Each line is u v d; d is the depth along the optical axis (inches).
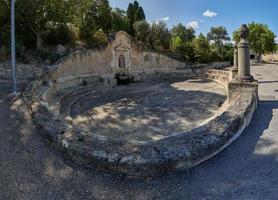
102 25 1502.2
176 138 229.0
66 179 206.4
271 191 180.7
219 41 2458.2
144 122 506.0
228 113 290.5
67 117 537.3
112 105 669.3
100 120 526.0
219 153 236.4
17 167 230.2
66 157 234.1
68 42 1179.3
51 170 219.8
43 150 252.5
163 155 203.2
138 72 1216.2
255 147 247.8
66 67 863.7
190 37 2175.2
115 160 202.7
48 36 1138.7
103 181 199.6
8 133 304.8
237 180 195.2
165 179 198.1
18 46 919.0
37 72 855.1
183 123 491.2
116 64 1129.4
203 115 543.2
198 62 1720.0
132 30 1754.4
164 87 985.5
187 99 722.2
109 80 1051.3
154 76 1280.8
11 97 464.1
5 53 856.3
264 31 2470.5
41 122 292.2
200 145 218.7
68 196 188.2
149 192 185.8
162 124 489.7
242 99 345.4
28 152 253.3
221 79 999.0
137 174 199.8
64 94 713.6
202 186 189.5
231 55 1956.2
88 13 1396.4
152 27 1739.7
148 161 197.5
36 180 209.6
